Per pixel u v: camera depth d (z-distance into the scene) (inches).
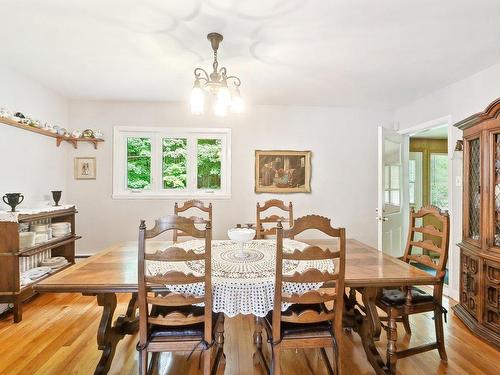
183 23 76.7
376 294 71.7
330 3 67.7
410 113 148.6
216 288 59.4
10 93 109.3
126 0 67.3
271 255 77.9
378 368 70.1
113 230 149.6
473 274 92.7
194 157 154.9
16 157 112.7
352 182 159.6
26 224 111.5
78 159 147.9
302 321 58.8
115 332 73.5
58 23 77.6
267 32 80.6
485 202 87.4
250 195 154.6
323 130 157.5
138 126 149.6
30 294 102.2
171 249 54.8
